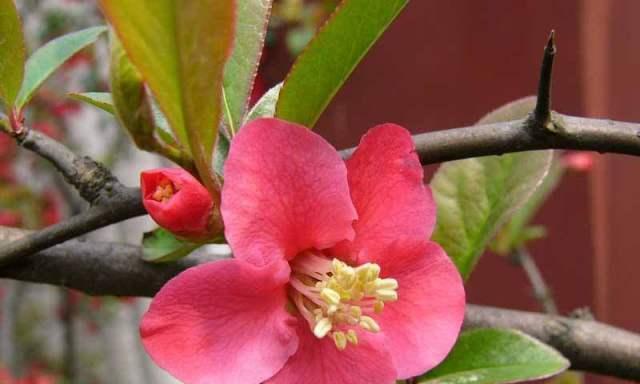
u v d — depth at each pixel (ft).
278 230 0.42
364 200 0.44
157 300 0.41
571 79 1.46
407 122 1.61
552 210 1.51
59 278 0.57
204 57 0.38
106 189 0.52
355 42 0.46
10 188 2.07
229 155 0.41
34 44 2.15
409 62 1.60
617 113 1.43
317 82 0.47
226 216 0.41
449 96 1.57
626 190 1.46
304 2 1.88
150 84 0.40
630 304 1.46
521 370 0.50
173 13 0.37
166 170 0.42
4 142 2.09
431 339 0.45
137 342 2.28
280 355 0.43
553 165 0.95
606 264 1.48
